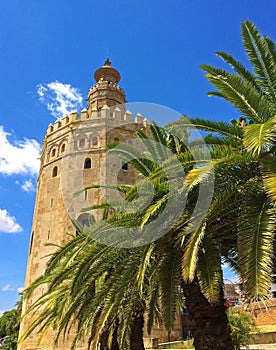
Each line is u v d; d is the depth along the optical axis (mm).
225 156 6465
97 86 36156
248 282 5031
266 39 7750
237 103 6793
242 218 6148
